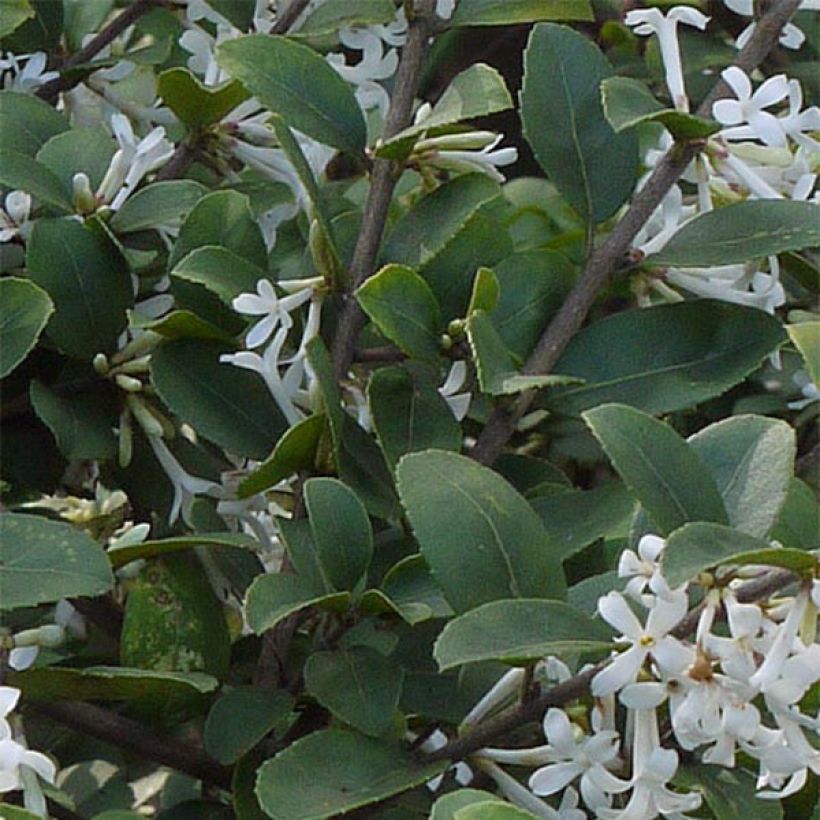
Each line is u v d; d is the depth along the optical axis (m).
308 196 0.65
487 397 0.65
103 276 0.66
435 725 0.64
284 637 0.64
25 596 0.61
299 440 0.64
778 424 0.62
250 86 0.65
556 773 0.61
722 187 0.67
